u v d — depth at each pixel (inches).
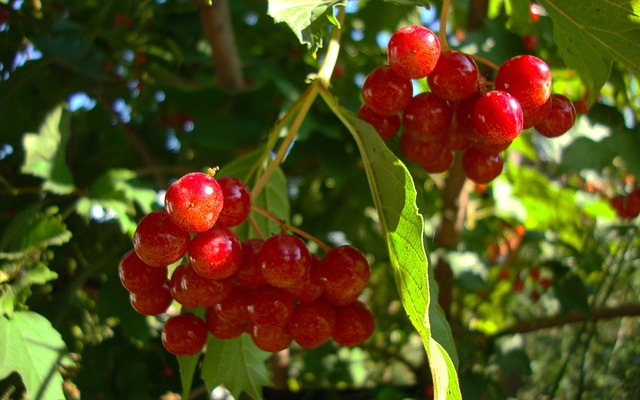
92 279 8.5
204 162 10.0
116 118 10.2
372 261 12.4
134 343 8.1
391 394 9.1
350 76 10.4
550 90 4.9
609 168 11.1
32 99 8.6
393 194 4.7
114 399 7.6
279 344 5.2
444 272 9.4
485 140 4.9
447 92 4.9
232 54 9.0
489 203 12.7
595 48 5.2
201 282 4.8
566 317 10.0
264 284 5.0
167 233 4.5
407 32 4.7
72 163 9.4
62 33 9.1
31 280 6.1
